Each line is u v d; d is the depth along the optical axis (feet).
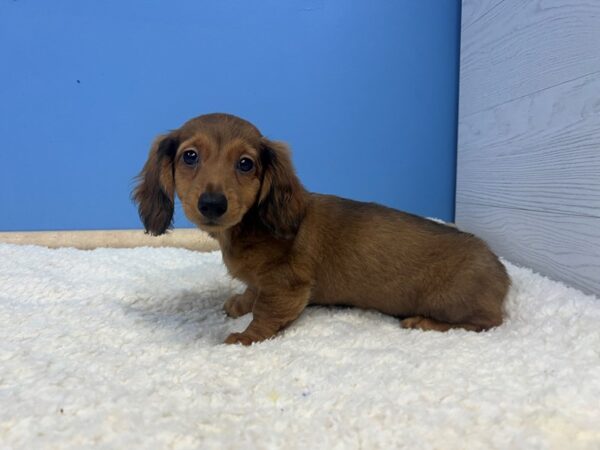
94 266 1.69
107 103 2.08
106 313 1.24
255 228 1.15
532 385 0.81
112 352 0.99
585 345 0.96
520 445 0.66
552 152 1.47
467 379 0.83
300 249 1.18
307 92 2.13
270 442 0.67
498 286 1.19
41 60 2.02
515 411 0.74
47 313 1.22
